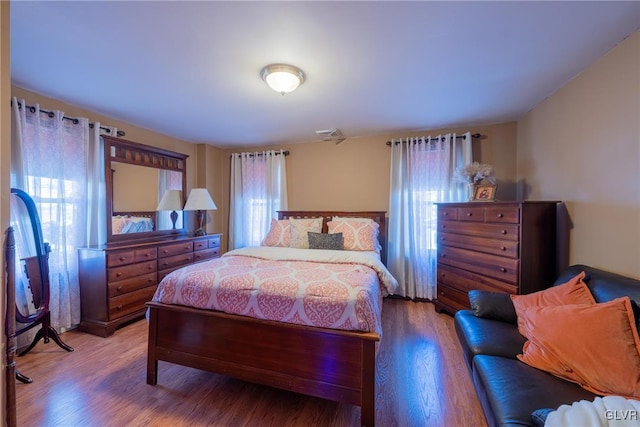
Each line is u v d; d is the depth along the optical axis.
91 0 1.32
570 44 1.71
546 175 2.54
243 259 2.40
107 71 2.04
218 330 1.71
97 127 2.83
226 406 1.63
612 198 1.77
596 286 1.54
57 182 2.49
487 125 3.32
